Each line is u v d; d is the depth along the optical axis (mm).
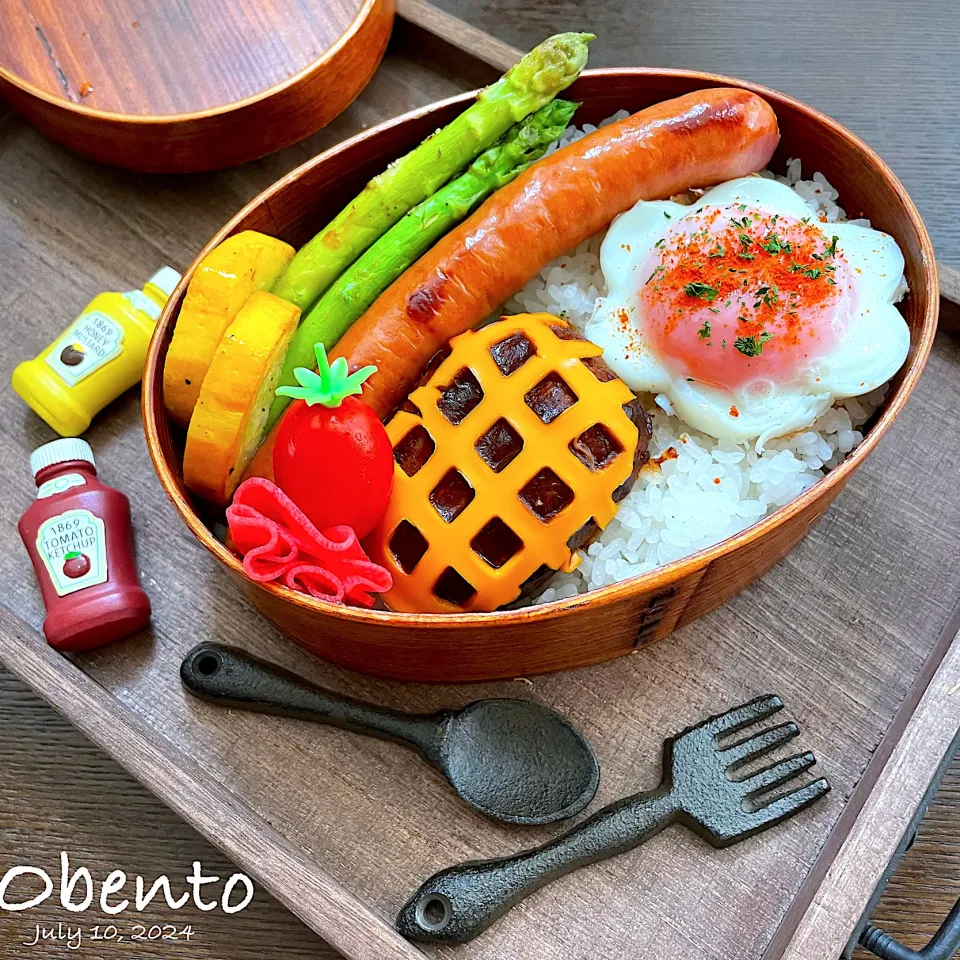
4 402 330
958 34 394
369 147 307
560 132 299
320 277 298
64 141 338
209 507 301
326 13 339
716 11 399
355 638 268
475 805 279
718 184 310
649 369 295
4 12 338
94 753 322
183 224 352
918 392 322
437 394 277
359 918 262
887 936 270
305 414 257
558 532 268
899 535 308
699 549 287
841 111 382
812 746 289
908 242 293
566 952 271
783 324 281
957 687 279
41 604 305
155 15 338
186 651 301
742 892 276
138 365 321
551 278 313
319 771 288
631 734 291
